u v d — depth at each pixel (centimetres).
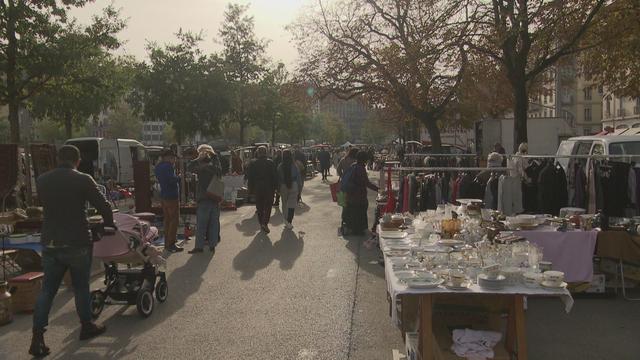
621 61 1858
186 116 3005
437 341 462
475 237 602
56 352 563
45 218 568
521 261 492
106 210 579
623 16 1598
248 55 3556
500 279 426
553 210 903
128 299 675
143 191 1392
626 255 713
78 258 568
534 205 918
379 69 2453
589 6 1522
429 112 2572
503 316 498
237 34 3522
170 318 667
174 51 3038
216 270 923
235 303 725
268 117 3972
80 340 598
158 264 714
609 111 6069
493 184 923
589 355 536
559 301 725
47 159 1350
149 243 704
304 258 1008
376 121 5309
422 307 435
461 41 1566
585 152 1172
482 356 432
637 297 737
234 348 562
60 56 2067
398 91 2520
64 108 3206
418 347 466
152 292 690
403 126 4250
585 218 736
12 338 612
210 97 3042
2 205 1248
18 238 884
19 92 2102
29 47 2038
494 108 2844
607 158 930
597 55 1861
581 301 723
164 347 570
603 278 728
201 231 1073
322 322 640
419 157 1733
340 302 720
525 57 1555
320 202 2045
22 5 1973
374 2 2347
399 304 583
